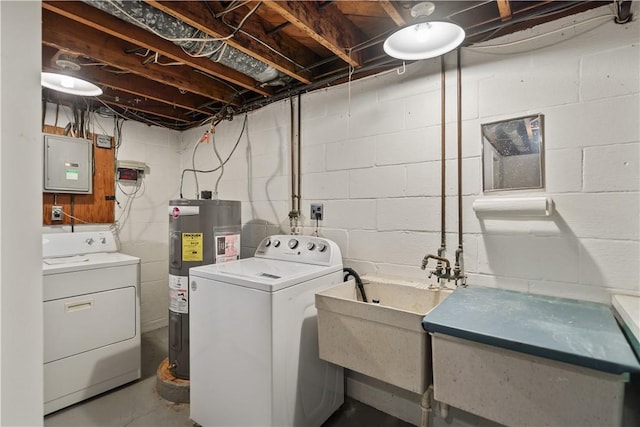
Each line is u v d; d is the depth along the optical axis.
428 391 1.46
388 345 1.41
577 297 1.48
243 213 2.96
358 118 2.19
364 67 2.06
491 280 1.70
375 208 2.11
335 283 2.01
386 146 2.06
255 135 2.86
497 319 1.20
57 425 1.89
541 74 1.57
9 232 0.51
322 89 2.37
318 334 1.68
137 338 2.43
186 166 3.53
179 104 2.82
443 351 1.18
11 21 0.52
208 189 3.29
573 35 1.49
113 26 1.69
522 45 1.61
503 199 1.61
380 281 1.96
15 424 0.51
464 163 1.78
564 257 1.51
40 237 0.55
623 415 0.92
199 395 1.85
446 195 1.84
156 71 2.24
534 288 1.58
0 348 0.49
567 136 1.50
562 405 0.98
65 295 2.07
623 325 1.16
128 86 2.48
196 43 1.76
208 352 1.79
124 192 3.15
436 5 1.72
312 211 2.43
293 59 2.15
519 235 1.62
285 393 1.61
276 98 2.60
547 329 1.10
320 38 1.73
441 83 1.85
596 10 1.44
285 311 1.61
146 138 3.33
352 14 1.87
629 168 1.37
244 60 2.01
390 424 1.90
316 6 1.69
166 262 3.49
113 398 2.18
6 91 0.51
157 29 1.60
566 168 1.50
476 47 1.74
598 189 1.43
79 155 2.75
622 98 1.39
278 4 1.48
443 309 1.33
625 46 1.38
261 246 2.39
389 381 1.41
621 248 1.39
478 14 1.71
